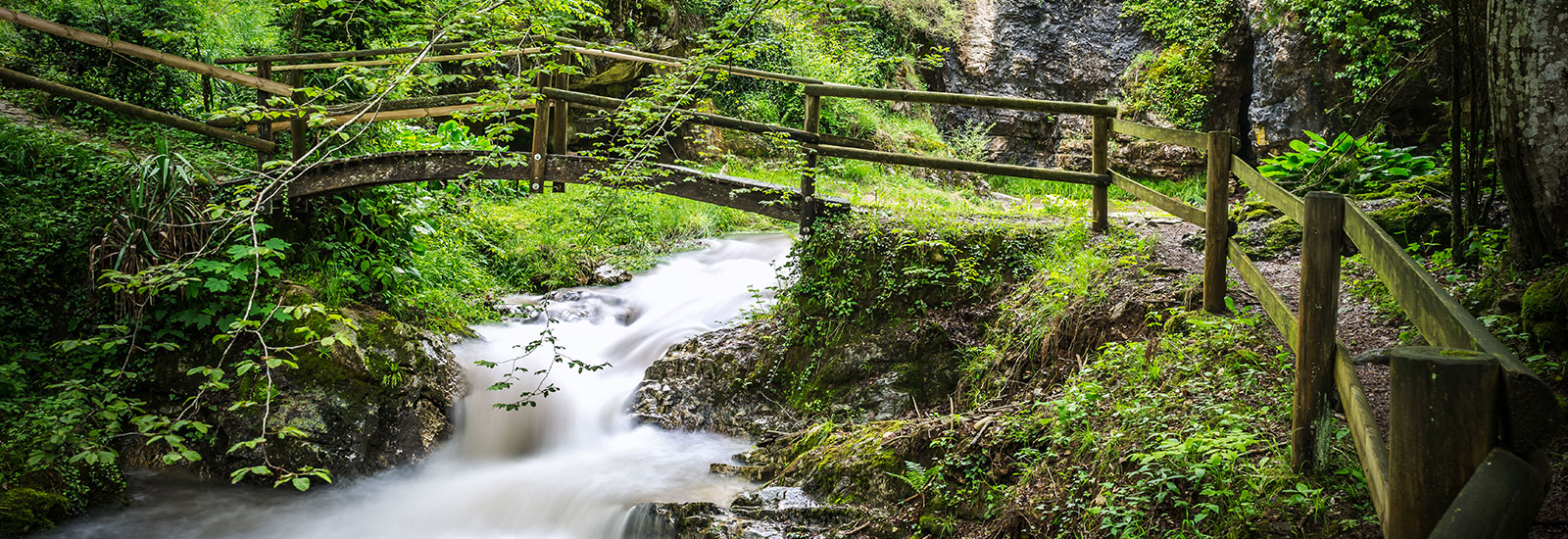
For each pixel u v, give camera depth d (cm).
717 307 898
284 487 652
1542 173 461
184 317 690
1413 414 198
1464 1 532
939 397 684
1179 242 716
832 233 762
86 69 959
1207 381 465
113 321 701
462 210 1042
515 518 611
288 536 590
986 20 1912
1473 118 545
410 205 865
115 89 959
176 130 930
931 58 1697
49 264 719
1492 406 189
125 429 684
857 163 1478
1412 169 842
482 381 764
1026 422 503
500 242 1025
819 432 614
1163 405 460
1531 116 459
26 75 709
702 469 659
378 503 644
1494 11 472
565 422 749
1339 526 338
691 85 667
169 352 700
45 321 706
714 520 517
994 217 806
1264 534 352
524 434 739
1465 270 546
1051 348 606
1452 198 559
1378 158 854
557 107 759
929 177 1552
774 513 519
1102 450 444
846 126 1634
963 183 1587
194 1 1071
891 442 538
